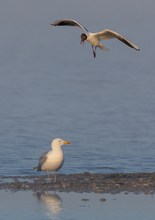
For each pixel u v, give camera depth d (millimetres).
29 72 68438
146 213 17969
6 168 24891
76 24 19781
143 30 164000
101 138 32469
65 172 24391
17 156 27547
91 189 20328
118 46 113438
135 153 28609
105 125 36562
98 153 28500
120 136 33125
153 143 31250
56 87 54281
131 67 75625
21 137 32406
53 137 32656
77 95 49281
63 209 18297
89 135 33344
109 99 47188
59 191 20156
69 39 138625
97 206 18578
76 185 20797
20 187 20719
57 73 67625
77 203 18875
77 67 75688
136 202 18938
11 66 75938
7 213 17969
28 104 44281
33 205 18719
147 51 103000
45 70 71000
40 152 28656
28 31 165000
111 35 19828
